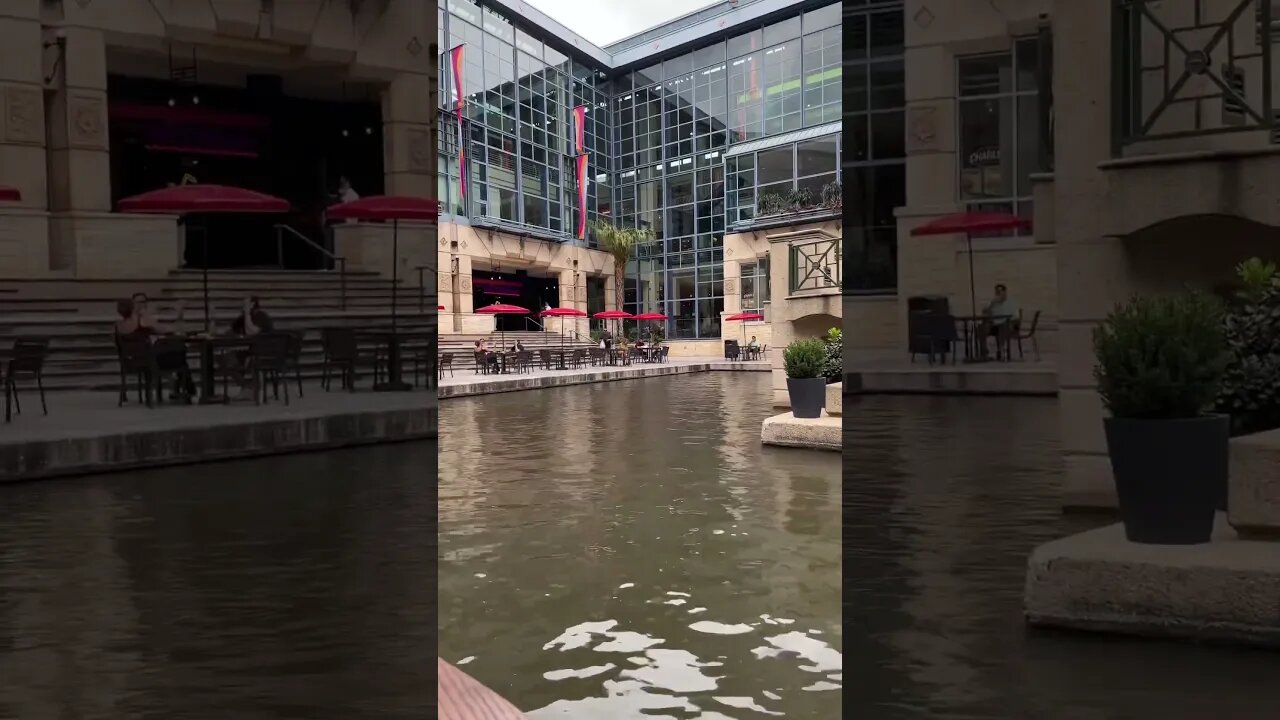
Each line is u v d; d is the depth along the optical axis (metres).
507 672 3.03
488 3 29.42
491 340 25.98
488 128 29.45
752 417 11.20
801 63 31.89
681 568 4.21
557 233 31.86
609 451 8.23
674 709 2.72
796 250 11.62
